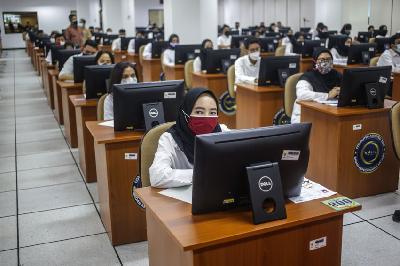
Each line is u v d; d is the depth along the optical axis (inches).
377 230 119.3
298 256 67.3
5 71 532.4
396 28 495.2
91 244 115.3
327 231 69.0
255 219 62.4
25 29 925.2
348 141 134.7
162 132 88.7
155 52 343.9
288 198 71.3
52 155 192.1
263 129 64.0
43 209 137.3
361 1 531.2
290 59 188.5
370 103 134.2
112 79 132.6
